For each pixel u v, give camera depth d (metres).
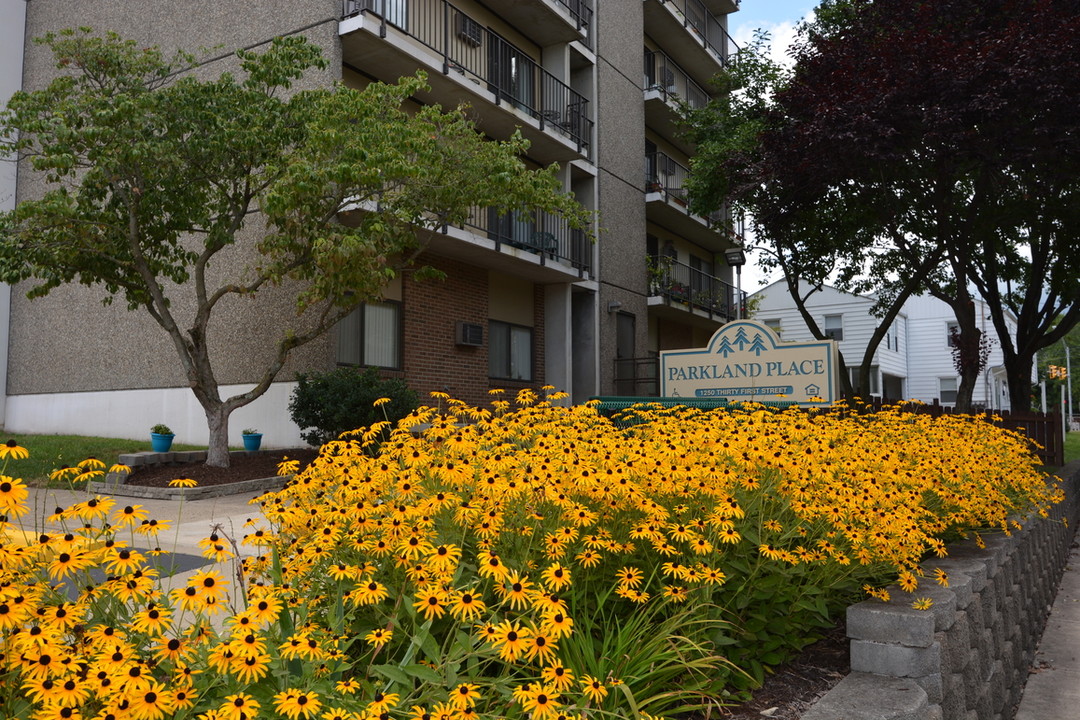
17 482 2.15
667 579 3.27
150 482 10.51
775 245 17.48
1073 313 16.66
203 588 2.13
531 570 2.86
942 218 13.43
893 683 3.07
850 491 3.60
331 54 13.34
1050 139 11.66
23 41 17.56
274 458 12.25
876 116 12.23
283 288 13.65
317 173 10.02
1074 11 11.61
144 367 15.42
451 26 16.19
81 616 2.02
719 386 10.90
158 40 15.49
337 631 2.37
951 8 12.73
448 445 3.50
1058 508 9.12
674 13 23.64
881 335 15.25
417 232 13.97
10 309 17.62
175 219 11.61
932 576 3.90
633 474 3.36
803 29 15.66
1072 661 6.23
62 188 10.51
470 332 16.05
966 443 6.54
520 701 2.19
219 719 1.84
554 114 18.12
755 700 3.12
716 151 17.81
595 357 19.44
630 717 2.52
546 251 17.33
